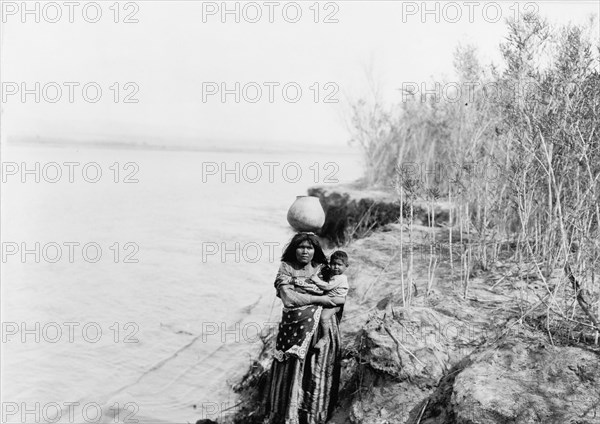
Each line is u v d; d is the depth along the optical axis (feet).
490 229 21.88
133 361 22.36
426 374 13.84
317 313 14.43
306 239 14.69
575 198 15.58
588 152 14.58
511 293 17.06
